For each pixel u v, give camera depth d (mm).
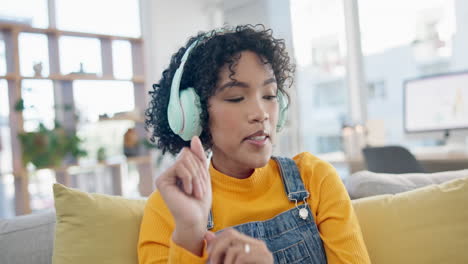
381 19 3453
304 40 3951
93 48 3518
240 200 809
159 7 4039
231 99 712
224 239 517
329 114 3840
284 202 823
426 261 859
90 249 921
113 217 967
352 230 761
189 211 573
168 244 771
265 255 494
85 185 3324
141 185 3820
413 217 909
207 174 610
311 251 766
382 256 884
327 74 3830
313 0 3863
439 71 3186
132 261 923
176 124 756
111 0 3916
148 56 3994
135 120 3572
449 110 2512
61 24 3582
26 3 3430
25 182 2963
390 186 1079
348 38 3584
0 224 1068
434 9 3166
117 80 3523
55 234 967
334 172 873
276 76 822
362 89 3561
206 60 727
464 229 877
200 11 4402
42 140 2984
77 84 3363
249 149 701
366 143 2857
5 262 1002
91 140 3553
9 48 2990
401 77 3381
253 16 4160
